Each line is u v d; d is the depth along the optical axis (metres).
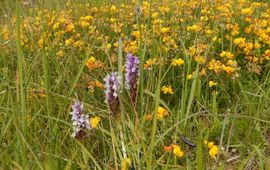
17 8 0.45
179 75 0.69
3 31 0.94
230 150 0.54
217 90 0.67
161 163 0.46
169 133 0.52
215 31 0.78
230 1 1.01
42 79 0.67
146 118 0.47
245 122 0.56
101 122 0.54
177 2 1.01
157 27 0.83
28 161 0.45
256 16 0.92
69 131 0.51
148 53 0.75
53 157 0.46
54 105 0.59
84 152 0.42
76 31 0.91
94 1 1.12
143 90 0.54
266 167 0.42
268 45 0.79
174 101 0.66
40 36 0.84
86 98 0.62
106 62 0.74
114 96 0.41
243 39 0.73
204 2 1.00
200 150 0.36
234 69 0.64
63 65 0.72
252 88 0.66
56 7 1.08
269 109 0.57
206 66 0.67
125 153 0.43
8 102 0.55
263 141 0.53
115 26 0.87
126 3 1.10
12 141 0.50
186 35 0.80
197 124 0.55
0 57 0.80
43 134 0.53
